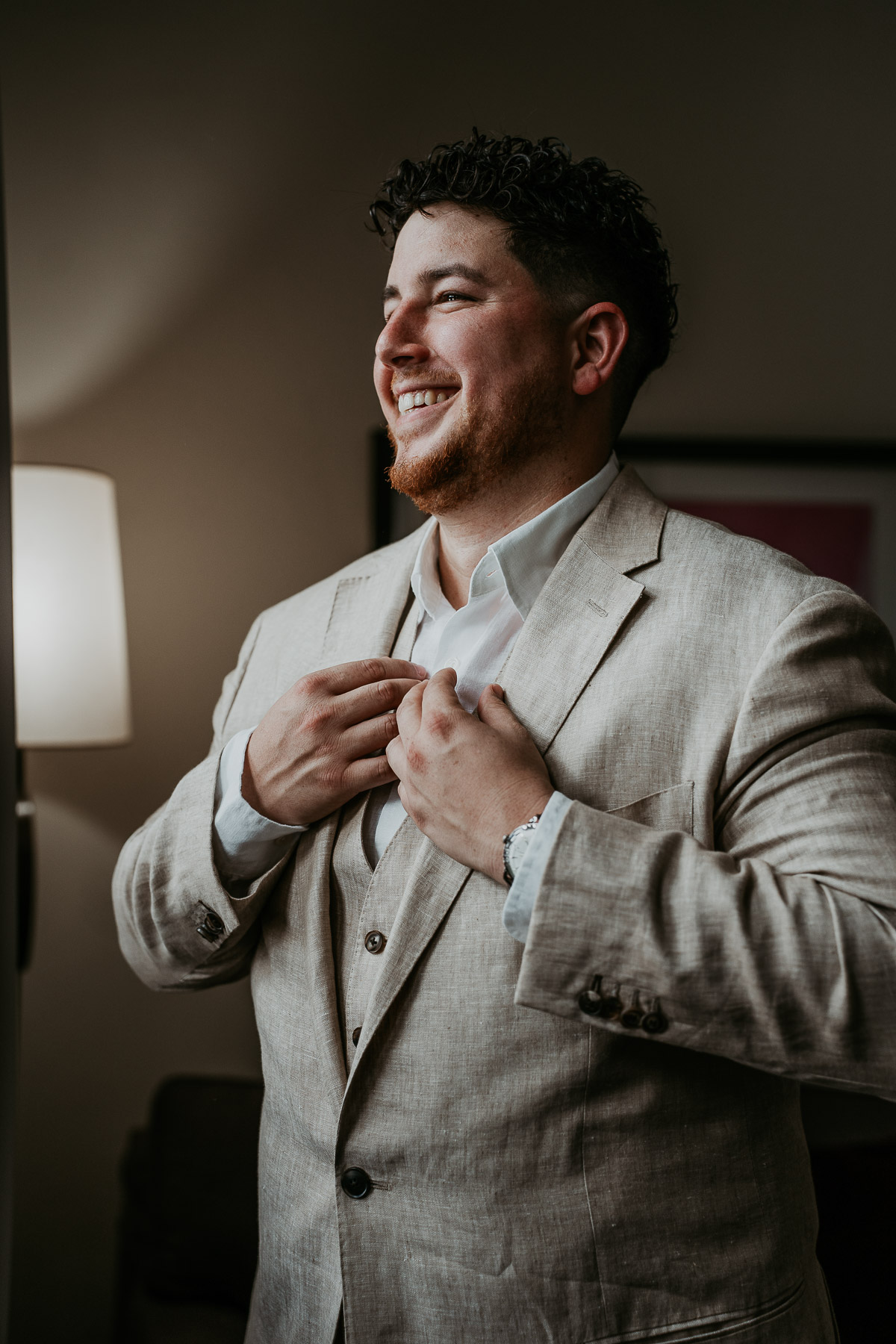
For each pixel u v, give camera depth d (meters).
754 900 0.65
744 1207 0.73
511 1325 0.70
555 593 0.82
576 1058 0.70
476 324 0.83
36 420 2.05
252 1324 0.87
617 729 0.75
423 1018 0.73
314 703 0.83
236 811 0.83
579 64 2.09
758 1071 0.76
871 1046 0.62
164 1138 1.69
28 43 2.06
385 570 1.00
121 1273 1.71
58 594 1.69
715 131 2.09
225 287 2.08
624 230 0.90
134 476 2.06
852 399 2.09
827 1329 0.79
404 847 0.79
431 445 0.85
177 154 2.07
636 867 0.66
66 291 2.06
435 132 2.08
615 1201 0.70
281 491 2.08
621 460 2.06
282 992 0.84
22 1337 1.96
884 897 0.65
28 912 1.80
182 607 2.07
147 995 2.04
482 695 0.79
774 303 2.09
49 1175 2.00
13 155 2.05
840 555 2.05
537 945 0.66
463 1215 0.72
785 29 2.10
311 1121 0.79
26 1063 2.01
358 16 2.08
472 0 2.09
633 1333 0.70
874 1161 1.42
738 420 2.09
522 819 0.70
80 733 1.70
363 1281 0.74
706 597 0.78
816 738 0.71
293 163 2.08
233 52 2.08
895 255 2.10
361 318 2.08
